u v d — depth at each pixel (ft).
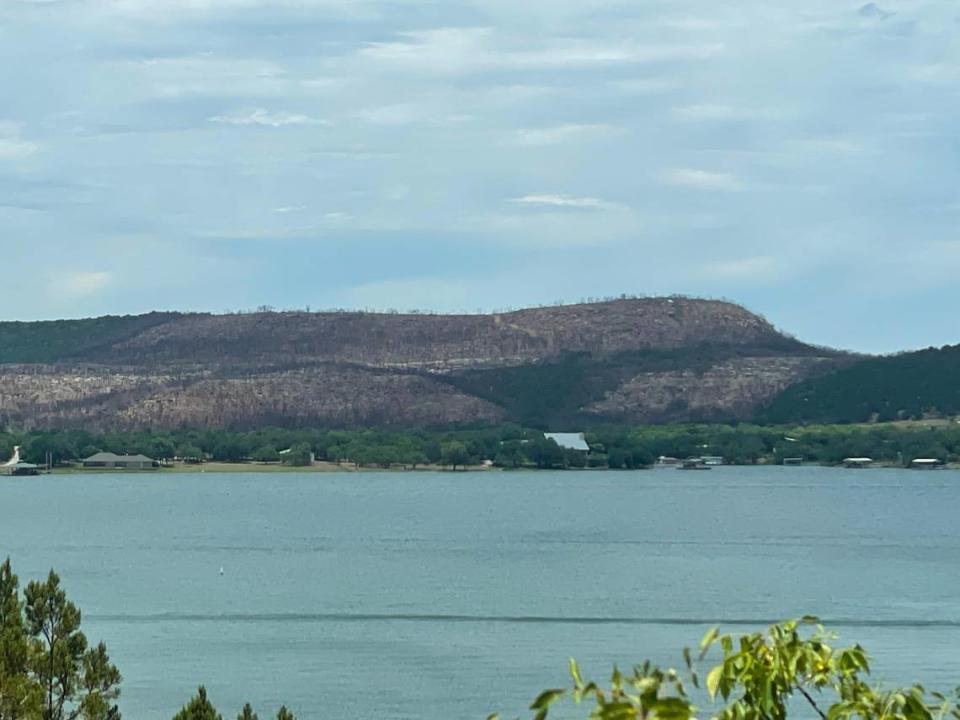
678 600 464.24
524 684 301.63
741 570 588.91
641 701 46.42
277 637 371.15
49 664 138.82
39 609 145.69
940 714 55.98
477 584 523.29
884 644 360.69
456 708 276.41
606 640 367.04
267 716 267.59
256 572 583.58
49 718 136.26
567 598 469.16
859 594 490.08
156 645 355.77
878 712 54.54
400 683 301.22
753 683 55.36
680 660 329.31
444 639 367.66
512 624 400.26
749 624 405.80
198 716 143.95
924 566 613.52
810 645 56.13
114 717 142.20
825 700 260.62
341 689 295.28
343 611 430.61
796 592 494.18
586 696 50.19
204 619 412.16
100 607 443.32
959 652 344.69
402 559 647.15
